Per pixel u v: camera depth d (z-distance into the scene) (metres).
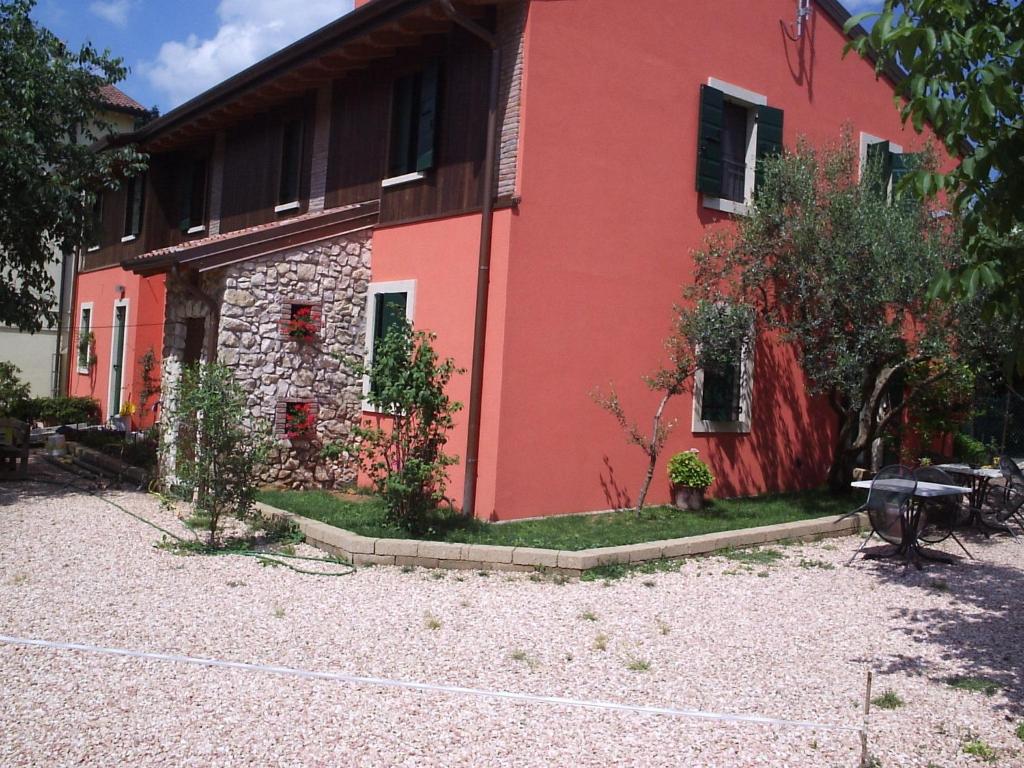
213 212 15.03
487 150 9.12
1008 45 4.42
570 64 9.29
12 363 19.77
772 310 10.29
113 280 17.81
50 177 10.52
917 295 9.01
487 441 8.97
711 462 10.73
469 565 7.31
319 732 4.04
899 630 5.93
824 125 12.02
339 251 10.73
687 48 10.36
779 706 4.52
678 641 5.61
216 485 7.69
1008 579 7.41
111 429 14.85
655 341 10.11
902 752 3.96
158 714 4.21
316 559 7.43
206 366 7.90
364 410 10.84
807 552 8.36
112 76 11.60
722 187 11.01
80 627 5.51
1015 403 15.44
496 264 9.04
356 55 10.86
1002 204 4.32
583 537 8.13
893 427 12.81
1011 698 4.68
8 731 3.98
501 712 4.33
